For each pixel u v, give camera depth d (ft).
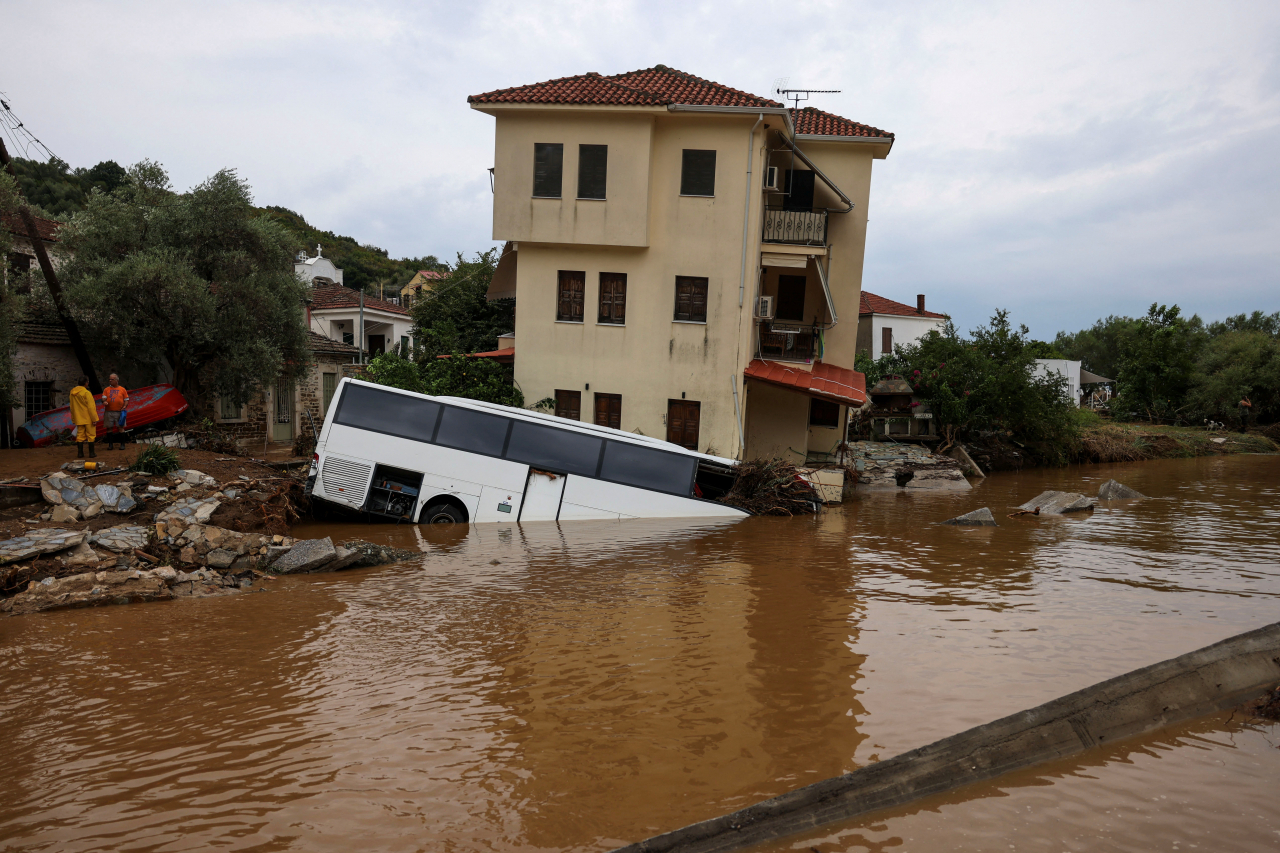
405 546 43.21
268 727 18.40
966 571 36.63
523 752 16.89
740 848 12.97
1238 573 36.35
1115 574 36.01
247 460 59.62
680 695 20.26
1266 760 15.93
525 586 33.22
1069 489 79.97
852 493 75.82
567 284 72.84
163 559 35.45
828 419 83.51
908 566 37.86
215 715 19.21
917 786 14.79
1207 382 159.53
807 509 59.26
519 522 52.60
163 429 67.15
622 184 68.90
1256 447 140.15
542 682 21.33
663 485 55.11
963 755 15.48
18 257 71.56
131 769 16.26
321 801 14.76
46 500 40.42
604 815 14.19
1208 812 13.88
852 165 81.35
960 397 99.50
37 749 17.31
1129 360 172.65
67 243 69.21
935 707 19.29
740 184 69.51
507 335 88.28
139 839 13.47
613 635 25.76
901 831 13.46
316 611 29.30
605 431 54.80
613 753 16.81
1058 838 13.11
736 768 16.06
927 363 105.29
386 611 29.14
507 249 76.23
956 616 28.17
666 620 27.66
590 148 69.41
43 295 69.31
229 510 44.45
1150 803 14.26
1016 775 15.56
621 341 71.72
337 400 52.39
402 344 106.01
